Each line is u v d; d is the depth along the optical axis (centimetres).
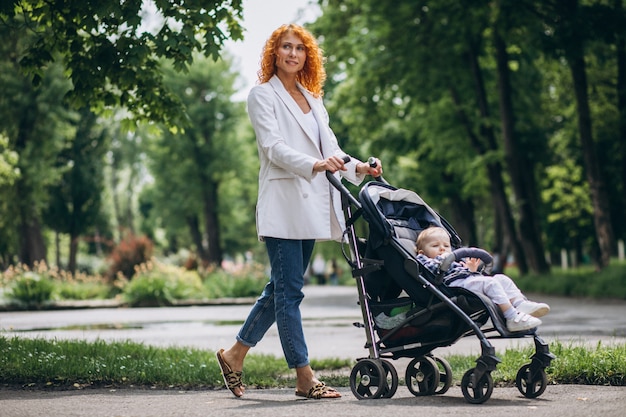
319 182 631
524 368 607
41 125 3659
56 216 4962
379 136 3653
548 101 3612
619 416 495
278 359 964
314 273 5916
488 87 3189
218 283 3052
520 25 2266
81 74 999
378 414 509
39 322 1853
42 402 603
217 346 1209
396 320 614
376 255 630
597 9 2123
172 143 5569
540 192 4162
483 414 507
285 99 633
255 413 527
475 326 571
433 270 609
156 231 8838
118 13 931
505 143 2836
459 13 2523
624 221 4078
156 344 1234
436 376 616
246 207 7119
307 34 641
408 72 2858
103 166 5112
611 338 1138
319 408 543
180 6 988
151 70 1089
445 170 3778
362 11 2967
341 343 1257
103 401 612
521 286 2777
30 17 1039
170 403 598
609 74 3244
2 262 4759
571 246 5309
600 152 3553
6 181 3281
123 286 2864
